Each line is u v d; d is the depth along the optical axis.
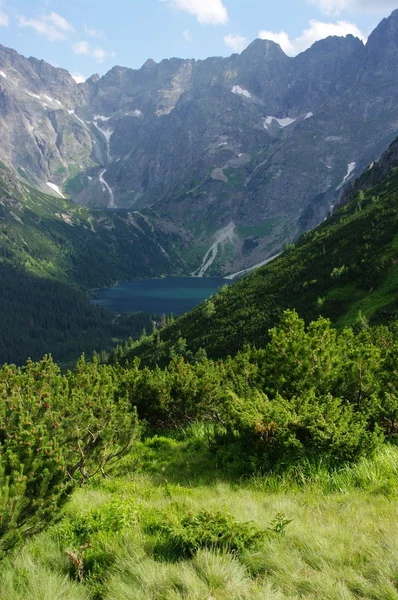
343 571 5.58
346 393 14.31
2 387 13.41
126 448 12.90
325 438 10.84
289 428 11.59
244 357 27.42
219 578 5.59
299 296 98.06
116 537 7.17
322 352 14.92
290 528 7.08
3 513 6.29
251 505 8.59
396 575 5.37
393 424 12.67
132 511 8.24
